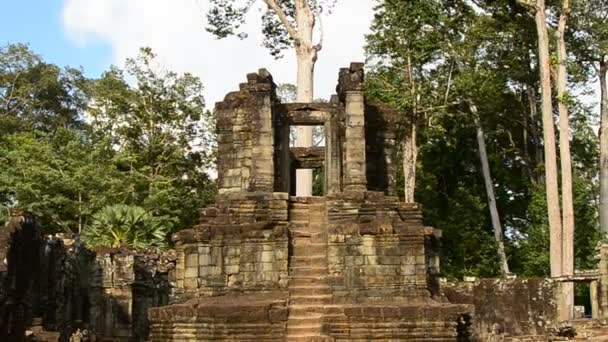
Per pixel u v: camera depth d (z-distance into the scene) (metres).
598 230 43.91
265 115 22.56
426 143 45.06
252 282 20.91
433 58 43.19
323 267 21.14
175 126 50.84
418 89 41.47
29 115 59.44
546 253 41.88
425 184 48.44
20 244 24.09
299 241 21.70
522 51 46.56
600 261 32.53
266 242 21.12
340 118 23.62
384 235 20.86
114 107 50.56
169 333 19.89
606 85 44.44
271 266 20.98
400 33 39.91
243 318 19.59
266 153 22.41
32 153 44.69
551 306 33.72
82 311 31.69
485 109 47.91
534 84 48.62
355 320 19.36
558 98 36.06
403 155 43.75
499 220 48.94
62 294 29.16
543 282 34.03
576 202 43.25
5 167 44.53
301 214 22.39
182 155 50.62
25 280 24.56
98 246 34.97
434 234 21.23
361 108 22.84
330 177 23.28
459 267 44.28
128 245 36.09
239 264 21.03
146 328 34.16
